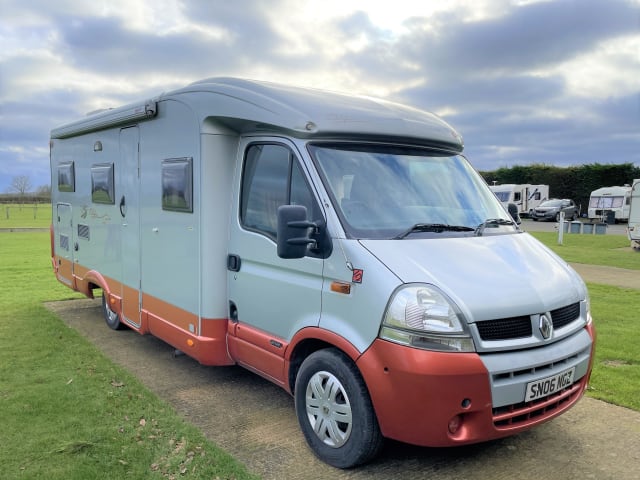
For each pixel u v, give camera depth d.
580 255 16.44
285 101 4.01
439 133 4.44
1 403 4.54
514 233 4.19
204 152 4.51
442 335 3.04
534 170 46.44
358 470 3.56
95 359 5.77
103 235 6.59
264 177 4.25
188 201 4.72
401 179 4.04
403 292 3.15
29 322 7.40
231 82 4.44
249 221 4.39
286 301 3.96
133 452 3.73
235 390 4.98
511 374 3.14
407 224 3.76
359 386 3.38
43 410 4.40
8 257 15.90
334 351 3.60
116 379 5.15
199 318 4.70
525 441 4.00
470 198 4.34
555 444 3.95
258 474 3.49
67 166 7.65
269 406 4.62
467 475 3.53
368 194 3.82
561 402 3.52
